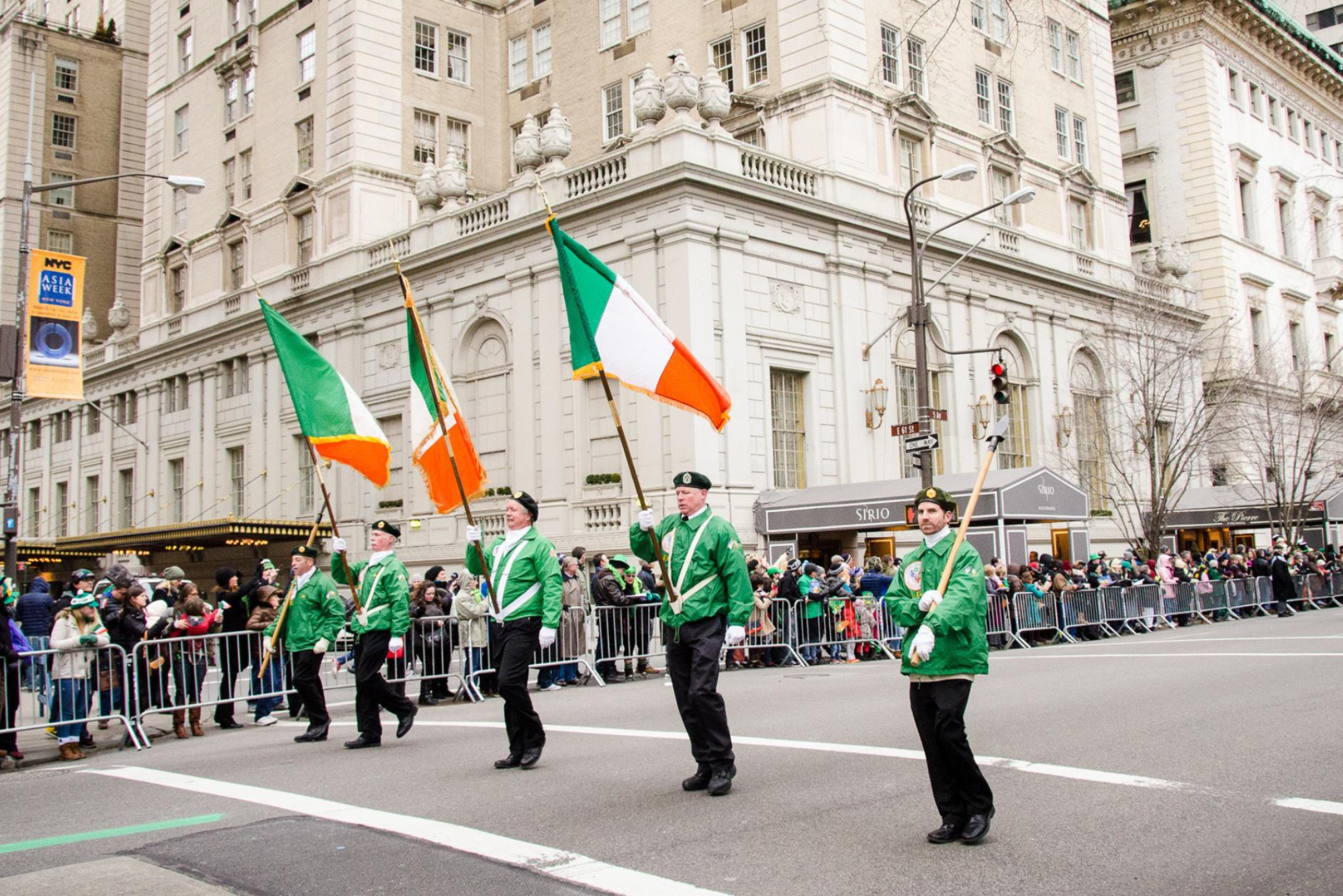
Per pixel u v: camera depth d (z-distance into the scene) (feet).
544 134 92.22
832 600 60.49
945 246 100.37
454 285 96.63
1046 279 111.55
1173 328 118.21
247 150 130.21
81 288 71.36
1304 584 96.78
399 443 101.55
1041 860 18.38
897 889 17.02
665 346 30.30
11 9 206.28
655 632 55.16
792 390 87.30
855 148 94.22
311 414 37.52
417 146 116.88
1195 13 148.56
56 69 184.14
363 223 110.93
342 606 35.86
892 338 94.68
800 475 86.69
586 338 29.45
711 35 102.42
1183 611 82.12
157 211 146.00
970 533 77.71
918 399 66.08
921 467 65.21
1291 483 121.49
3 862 19.80
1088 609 71.87
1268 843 19.17
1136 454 108.17
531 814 22.31
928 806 22.25
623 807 22.80
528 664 27.96
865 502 75.10
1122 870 17.75
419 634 47.42
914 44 103.45
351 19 113.70
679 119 80.74
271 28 127.34
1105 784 23.82
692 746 24.52
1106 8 134.00
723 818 21.62
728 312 81.25
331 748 33.19
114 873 18.49
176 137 144.77
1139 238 152.25
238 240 129.18
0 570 69.05
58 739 36.70
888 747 28.89
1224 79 152.87
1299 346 160.04
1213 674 43.27
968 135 107.24
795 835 20.29
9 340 69.72
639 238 82.02
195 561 127.24
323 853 19.45
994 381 62.23
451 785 25.71
